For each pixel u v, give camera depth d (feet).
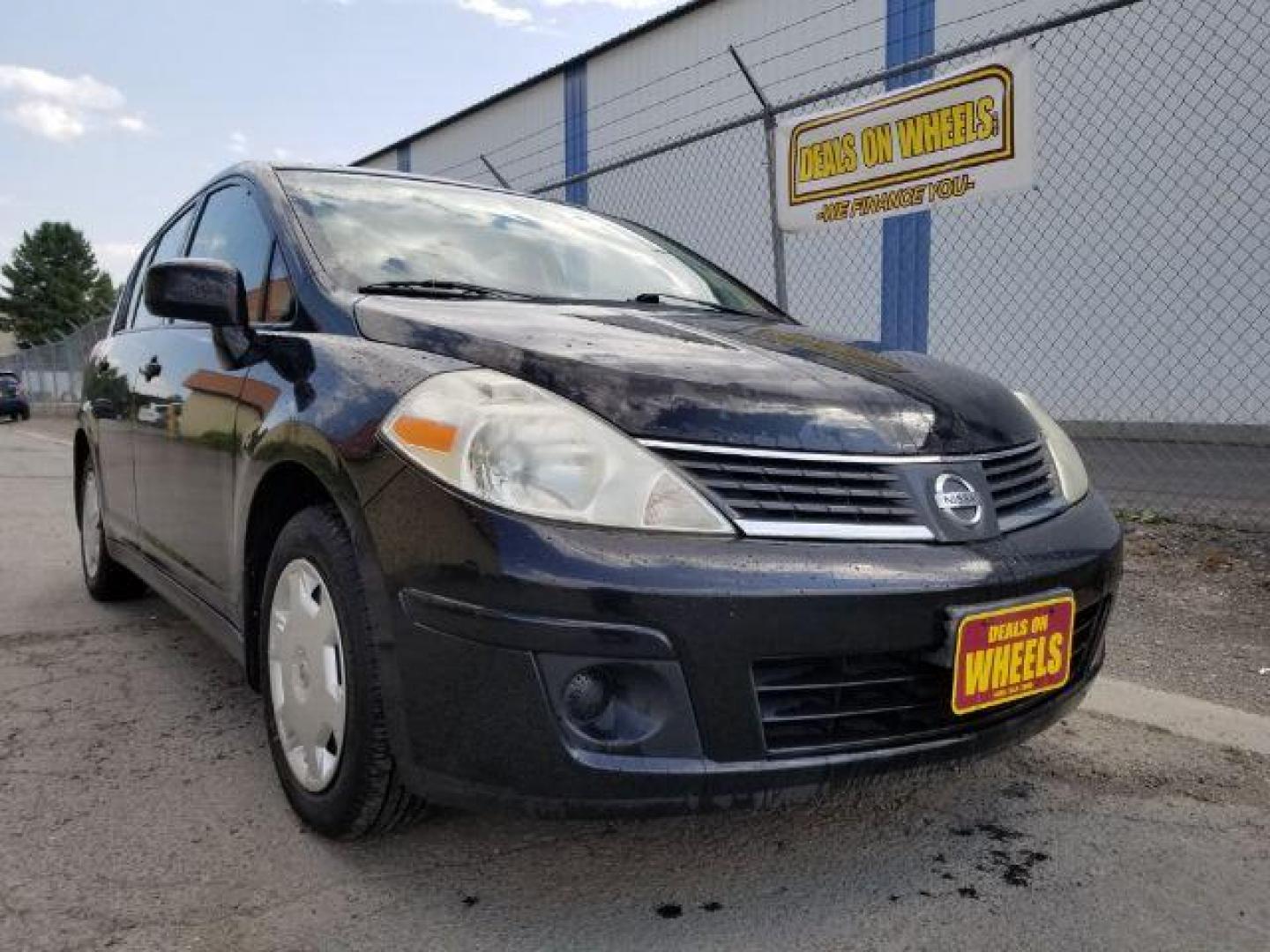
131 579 13.85
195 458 9.27
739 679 5.68
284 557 7.32
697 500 5.84
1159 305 33.42
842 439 6.39
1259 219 30.99
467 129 67.21
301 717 7.17
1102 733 9.40
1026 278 36.65
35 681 10.68
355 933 6.07
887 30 40.98
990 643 6.30
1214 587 14.21
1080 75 34.78
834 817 7.72
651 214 49.75
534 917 6.28
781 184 20.92
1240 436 31.76
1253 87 30.81
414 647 5.90
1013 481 7.23
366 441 6.30
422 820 6.95
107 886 6.54
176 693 10.32
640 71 51.98
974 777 8.48
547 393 6.15
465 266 9.36
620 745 5.63
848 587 5.83
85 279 260.42
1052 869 6.99
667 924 6.23
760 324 9.33
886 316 39.75
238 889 6.53
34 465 37.40
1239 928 6.30
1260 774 8.59
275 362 7.93
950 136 17.74
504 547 5.55
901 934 6.15
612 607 5.48
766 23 45.68
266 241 9.25
